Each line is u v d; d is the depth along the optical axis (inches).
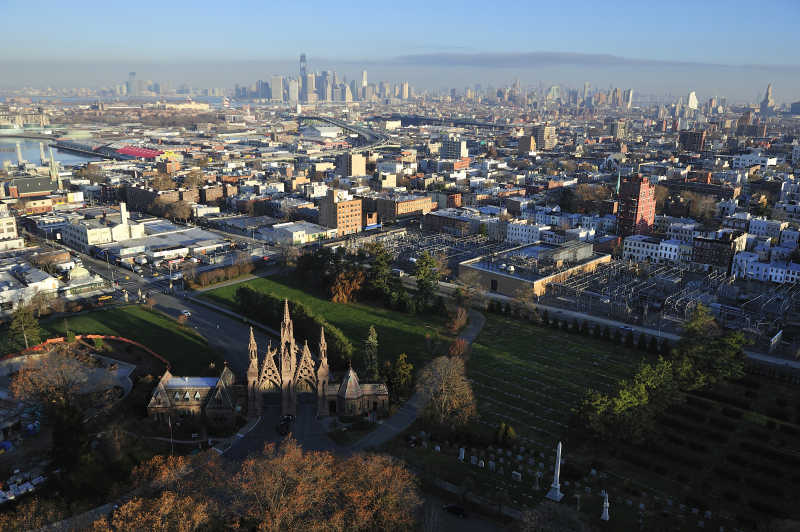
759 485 6043.3
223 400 7224.4
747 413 7544.3
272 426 7209.6
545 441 6929.1
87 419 7101.4
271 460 5319.9
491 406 7736.2
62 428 5979.3
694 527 5467.5
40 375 7342.5
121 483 5787.4
